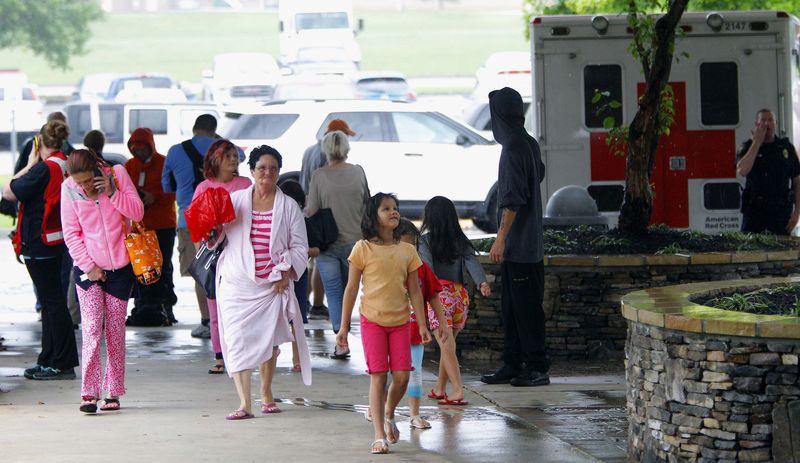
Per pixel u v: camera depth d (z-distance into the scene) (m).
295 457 16.44
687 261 24.50
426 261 19.84
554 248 25.31
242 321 18.88
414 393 18.36
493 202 45.09
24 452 16.59
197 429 18.20
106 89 96.94
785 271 25.19
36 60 184.88
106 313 19.59
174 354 25.55
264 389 19.52
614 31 32.28
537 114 32.53
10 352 26.14
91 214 19.16
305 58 87.88
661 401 15.59
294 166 43.97
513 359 22.20
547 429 18.41
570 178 32.62
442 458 16.50
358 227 25.20
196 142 26.67
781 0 54.25
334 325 25.42
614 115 32.47
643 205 26.52
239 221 19.00
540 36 32.44
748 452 14.71
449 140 45.12
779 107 32.72
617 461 16.52
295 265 19.12
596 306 24.69
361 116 44.84
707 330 14.88
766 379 14.65
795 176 29.47
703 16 32.59
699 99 32.78
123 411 19.61
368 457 16.48
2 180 78.25
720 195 32.94
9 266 45.06
